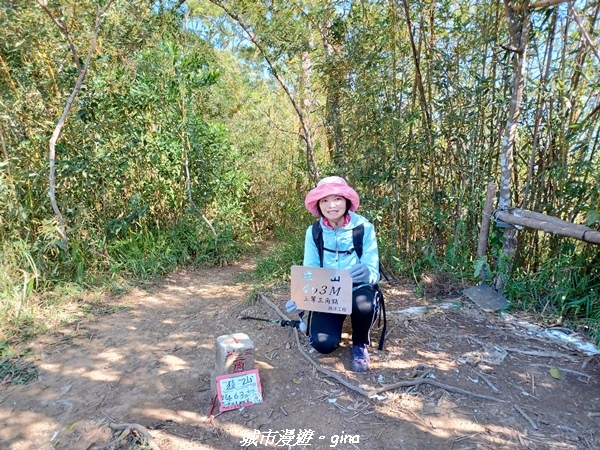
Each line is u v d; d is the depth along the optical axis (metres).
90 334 2.91
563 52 2.93
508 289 3.19
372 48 3.60
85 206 3.96
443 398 2.08
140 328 3.02
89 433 1.94
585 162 2.86
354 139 3.86
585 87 2.97
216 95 5.87
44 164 3.65
